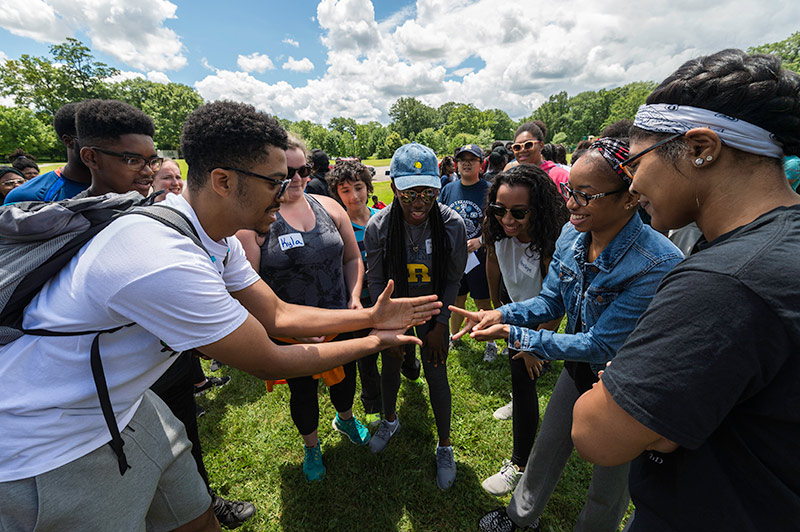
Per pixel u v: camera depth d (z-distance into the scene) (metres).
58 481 0.99
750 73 0.64
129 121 1.85
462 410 2.78
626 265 1.24
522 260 2.09
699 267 0.63
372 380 2.74
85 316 0.94
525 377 1.86
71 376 0.98
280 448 2.54
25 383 0.95
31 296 0.94
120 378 1.05
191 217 1.09
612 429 0.72
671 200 0.77
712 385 0.60
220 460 2.45
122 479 1.12
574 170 1.26
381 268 2.23
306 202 2.07
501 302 2.66
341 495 2.19
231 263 1.41
